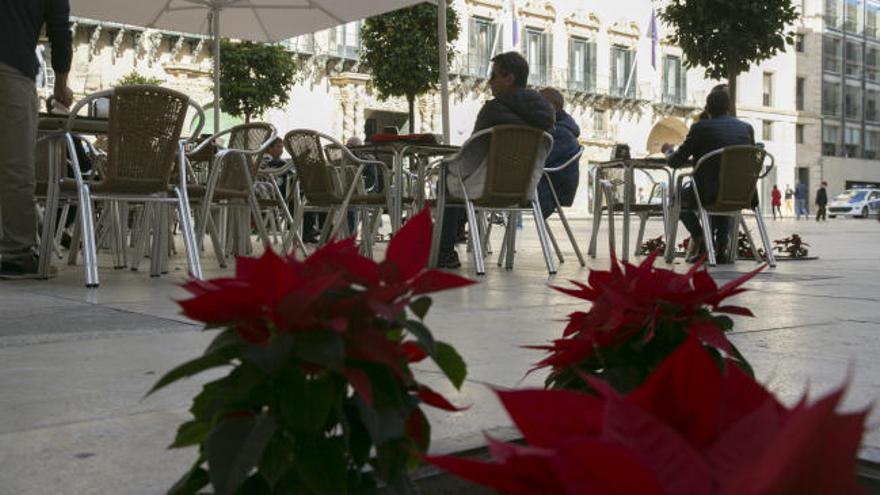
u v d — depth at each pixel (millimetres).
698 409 476
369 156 6617
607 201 6934
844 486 333
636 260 6520
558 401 483
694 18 8547
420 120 29172
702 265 1110
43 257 4059
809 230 15164
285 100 18672
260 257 704
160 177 3928
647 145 32594
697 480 421
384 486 807
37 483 1139
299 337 711
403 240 792
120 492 1100
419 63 15656
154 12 7238
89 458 1248
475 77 29938
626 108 34938
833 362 2109
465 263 5781
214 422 750
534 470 469
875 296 3740
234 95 18000
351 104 27344
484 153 4848
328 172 5402
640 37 35406
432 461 497
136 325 2609
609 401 447
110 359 2068
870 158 45125
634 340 1091
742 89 38031
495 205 4895
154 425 1435
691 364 472
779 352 2256
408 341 832
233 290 705
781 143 39906
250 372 722
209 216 4875
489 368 1988
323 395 713
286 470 727
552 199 5762
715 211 5898
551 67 32406
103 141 7336
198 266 3926
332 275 698
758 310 3211
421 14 15680
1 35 3691
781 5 8461
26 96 3803
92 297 3371
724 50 8469
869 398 1700
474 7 30016
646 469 380
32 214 4020
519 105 4871
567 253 7262
